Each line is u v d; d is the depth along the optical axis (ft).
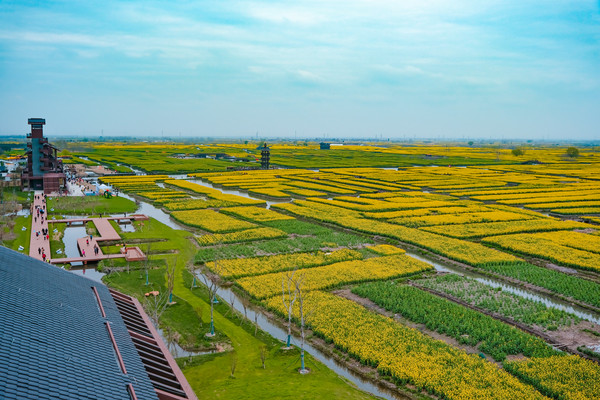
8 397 69.36
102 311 123.65
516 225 351.05
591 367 146.92
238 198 480.23
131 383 92.07
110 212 399.03
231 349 162.50
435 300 201.16
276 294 209.15
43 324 98.94
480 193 518.78
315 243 298.35
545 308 195.72
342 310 190.19
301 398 132.46
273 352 161.27
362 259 268.82
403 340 164.45
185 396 102.01
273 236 314.55
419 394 136.87
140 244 291.99
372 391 140.97
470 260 260.21
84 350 96.68
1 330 87.66
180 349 161.89
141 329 131.03
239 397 132.26
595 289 217.97
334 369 153.38
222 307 198.18
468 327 174.29
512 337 166.81
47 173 506.89
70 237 314.14
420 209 416.26
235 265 248.73
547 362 149.89
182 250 283.18
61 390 78.43
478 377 140.36
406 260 261.24
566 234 325.62
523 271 243.40
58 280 130.31
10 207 384.88
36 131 509.76
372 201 456.04
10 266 122.42
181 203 440.86
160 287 217.77
